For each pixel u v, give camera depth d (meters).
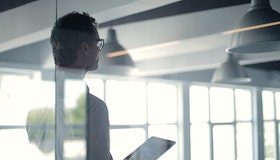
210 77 1.50
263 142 1.53
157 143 1.21
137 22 1.82
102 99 1.11
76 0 1.64
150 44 1.63
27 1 1.94
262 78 1.59
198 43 1.75
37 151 1.12
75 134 1.05
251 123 1.52
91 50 1.12
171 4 1.99
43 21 1.76
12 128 1.19
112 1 1.78
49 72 1.15
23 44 1.90
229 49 1.59
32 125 1.14
